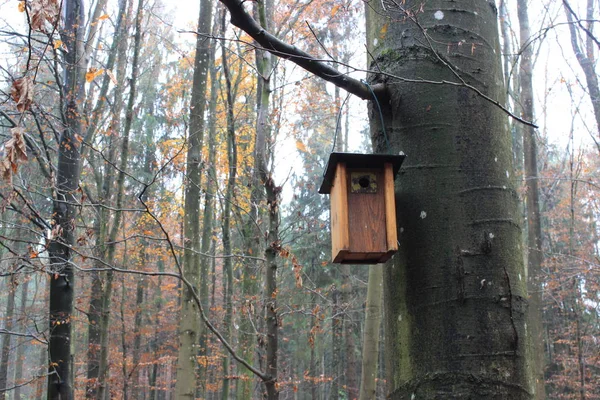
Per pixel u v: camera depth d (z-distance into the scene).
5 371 16.22
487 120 2.60
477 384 2.17
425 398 2.23
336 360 19.59
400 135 2.68
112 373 16.06
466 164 2.51
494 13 2.89
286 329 21.89
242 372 10.35
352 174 2.78
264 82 4.76
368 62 3.07
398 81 2.72
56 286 5.91
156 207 13.13
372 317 8.48
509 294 2.30
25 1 2.89
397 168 2.70
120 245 14.18
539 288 11.00
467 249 2.37
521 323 2.29
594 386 15.40
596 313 15.42
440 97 2.63
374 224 2.70
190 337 8.13
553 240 19.28
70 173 6.24
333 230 2.99
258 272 10.17
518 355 2.23
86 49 7.20
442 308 2.31
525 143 12.29
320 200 16.84
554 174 16.00
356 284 17.81
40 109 5.90
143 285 17.03
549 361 18.05
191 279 8.24
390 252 2.58
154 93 18.27
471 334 2.24
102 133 9.84
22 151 2.45
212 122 11.88
